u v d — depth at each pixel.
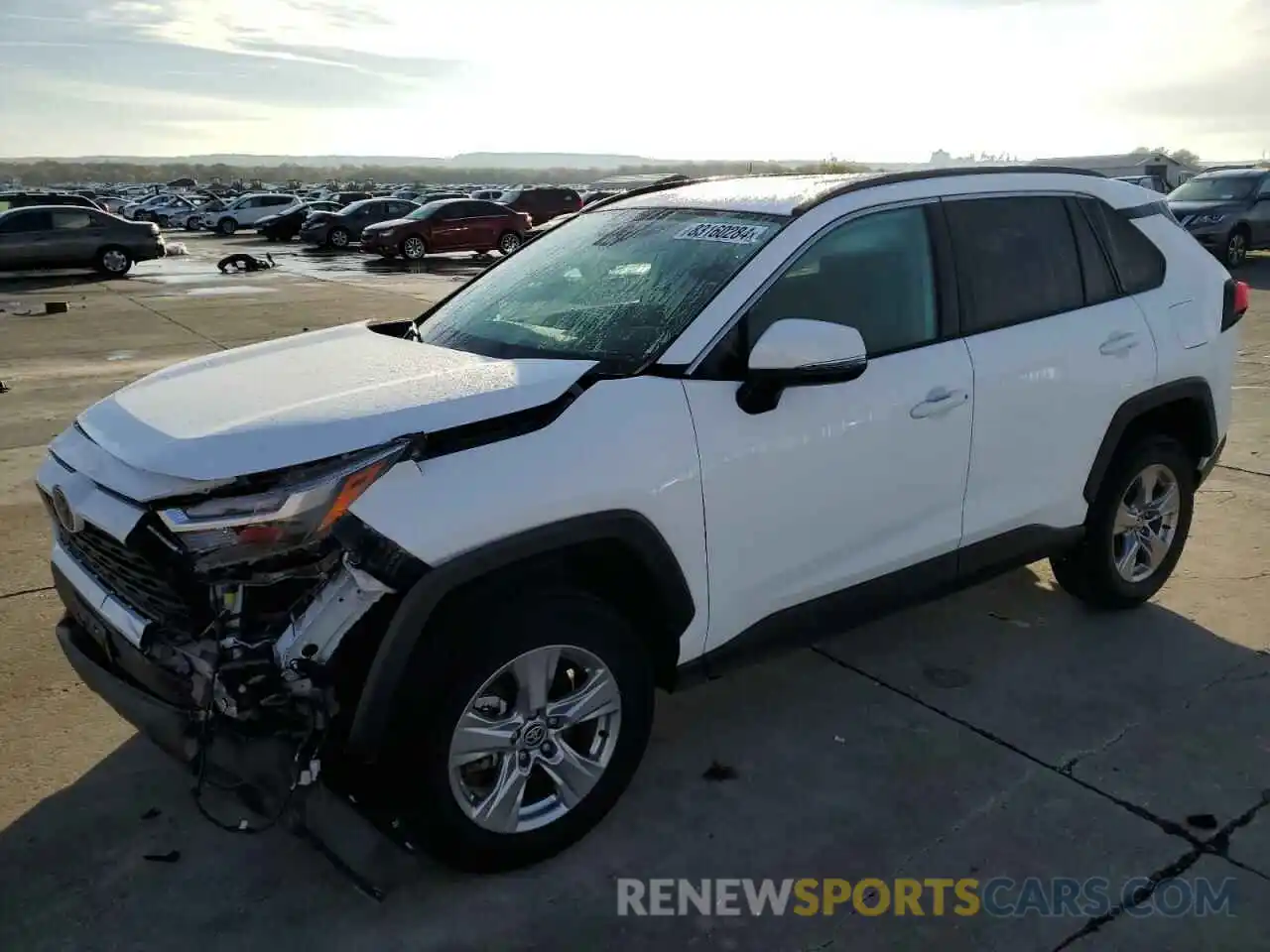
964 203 3.66
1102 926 2.65
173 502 2.44
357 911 2.72
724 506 2.97
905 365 3.36
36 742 3.48
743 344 3.06
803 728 3.59
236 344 12.29
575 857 2.94
